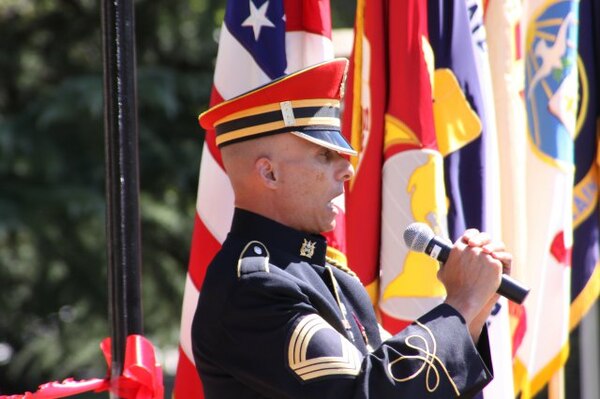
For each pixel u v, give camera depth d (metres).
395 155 10.04
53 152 29.31
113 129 8.20
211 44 31.14
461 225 10.23
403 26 10.05
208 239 10.05
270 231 8.15
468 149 10.35
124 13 8.26
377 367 7.44
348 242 10.27
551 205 11.47
